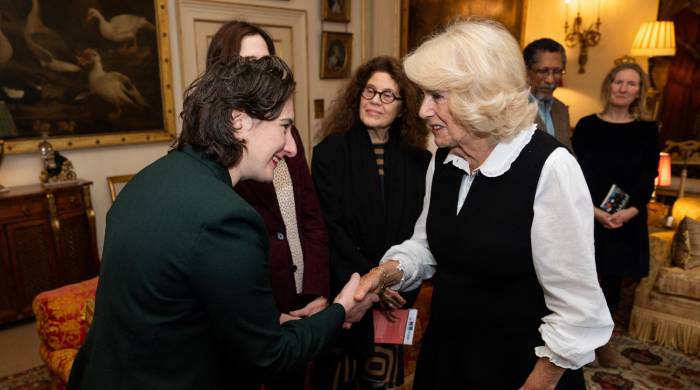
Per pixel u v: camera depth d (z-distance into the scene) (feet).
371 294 3.89
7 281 9.86
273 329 2.69
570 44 17.89
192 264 2.37
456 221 3.37
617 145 7.91
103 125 11.63
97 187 11.90
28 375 8.36
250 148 2.77
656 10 15.66
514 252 3.09
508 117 2.95
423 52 3.12
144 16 11.80
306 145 15.46
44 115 10.77
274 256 4.60
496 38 2.94
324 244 5.15
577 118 18.24
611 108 8.11
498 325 3.34
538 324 3.27
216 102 2.64
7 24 10.04
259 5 13.58
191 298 2.47
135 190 2.72
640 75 7.78
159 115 12.49
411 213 5.30
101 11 11.15
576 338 2.93
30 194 9.92
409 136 5.34
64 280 10.60
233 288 2.40
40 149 10.56
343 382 5.55
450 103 3.00
